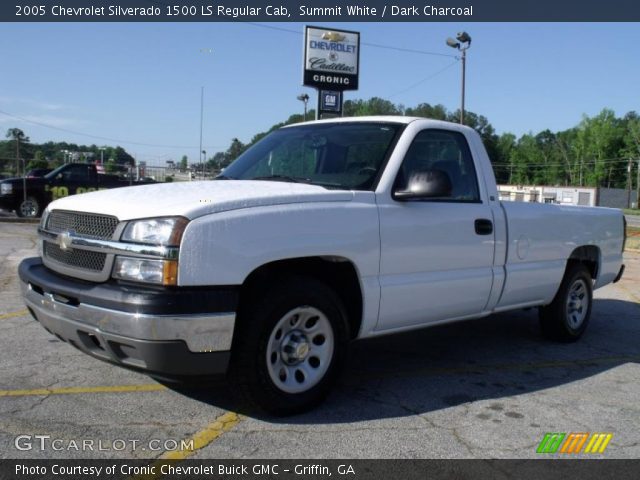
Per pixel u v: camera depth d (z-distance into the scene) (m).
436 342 6.27
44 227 4.36
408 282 4.56
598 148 105.94
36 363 4.96
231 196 3.85
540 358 5.81
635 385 5.09
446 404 4.45
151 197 3.93
